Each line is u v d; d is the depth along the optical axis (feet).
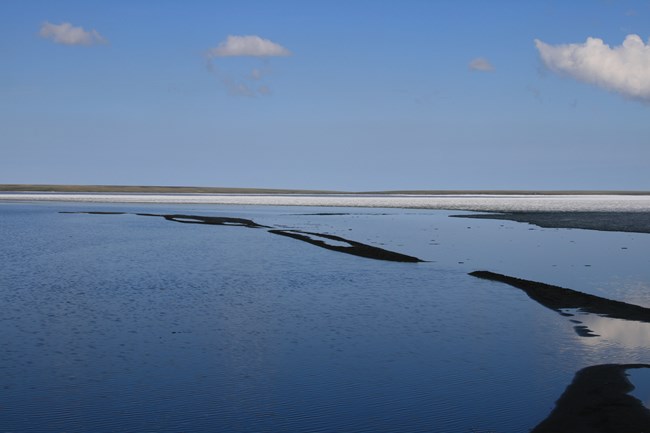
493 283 72.43
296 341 47.24
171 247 112.37
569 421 31.53
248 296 65.10
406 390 36.52
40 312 56.95
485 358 42.55
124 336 48.65
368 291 67.82
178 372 40.01
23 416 32.94
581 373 38.81
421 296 64.80
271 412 33.40
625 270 82.99
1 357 43.01
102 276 78.43
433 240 126.31
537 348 44.78
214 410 33.71
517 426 31.24
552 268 85.10
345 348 45.32
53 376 39.17
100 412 33.45
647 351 43.86
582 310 57.36
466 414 32.89
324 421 32.27
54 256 98.78
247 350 44.88
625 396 34.68
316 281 74.64
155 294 66.23
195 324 52.65
